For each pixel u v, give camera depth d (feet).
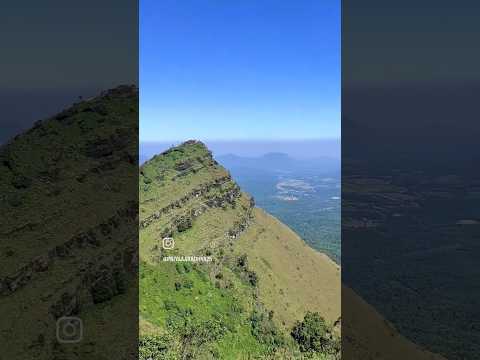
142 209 168.45
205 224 189.06
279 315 167.32
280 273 201.36
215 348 135.54
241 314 155.53
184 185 195.72
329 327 159.84
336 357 145.28
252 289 173.68
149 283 141.59
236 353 138.41
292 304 180.86
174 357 123.13
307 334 155.12
